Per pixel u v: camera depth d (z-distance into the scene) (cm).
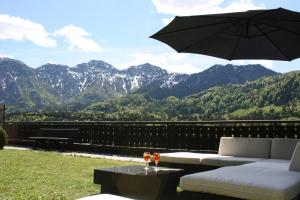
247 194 369
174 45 607
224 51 632
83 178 659
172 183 490
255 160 554
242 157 595
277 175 405
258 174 409
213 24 542
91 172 729
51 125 1395
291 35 563
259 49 618
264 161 540
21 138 1500
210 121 981
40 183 609
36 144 1331
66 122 1344
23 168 780
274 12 468
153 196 468
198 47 616
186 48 615
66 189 562
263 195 360
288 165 485
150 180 466
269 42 598
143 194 465
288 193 357
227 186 383
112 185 493
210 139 993
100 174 506
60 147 1290
